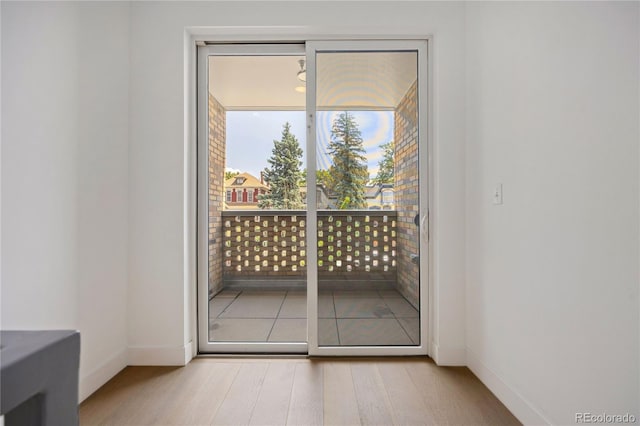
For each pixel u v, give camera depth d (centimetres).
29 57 145
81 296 172
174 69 213
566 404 127
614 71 107
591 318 116
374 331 228
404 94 228
